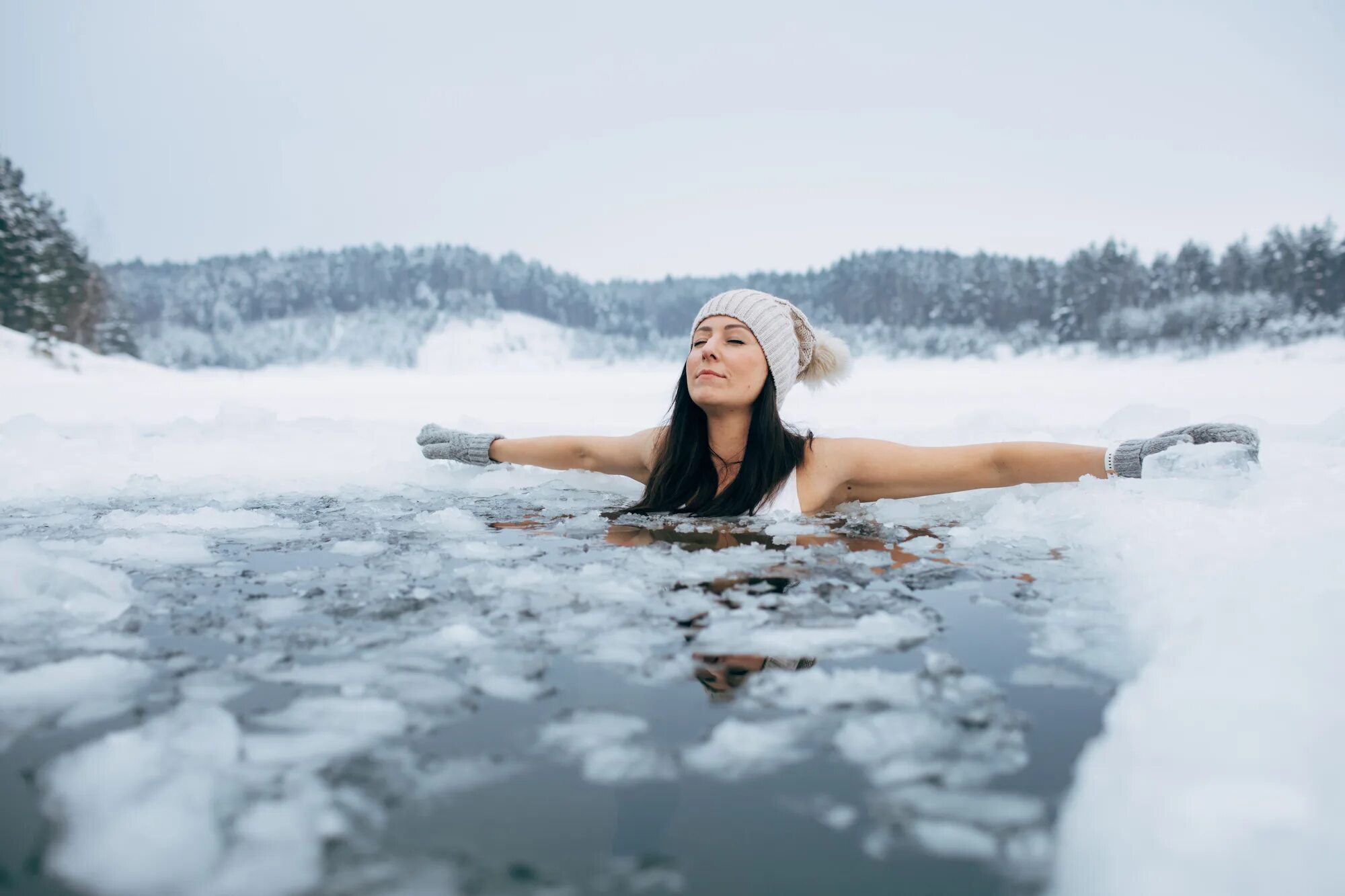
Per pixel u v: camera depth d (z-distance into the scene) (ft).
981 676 3.30
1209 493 6.74
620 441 9.57
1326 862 1.96
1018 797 2.34
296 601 4.49
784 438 8.29
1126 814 2.18
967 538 6.32
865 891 1.91
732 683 3.25
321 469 10.93
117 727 2.82
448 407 33.06
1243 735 2.47
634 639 3.83
